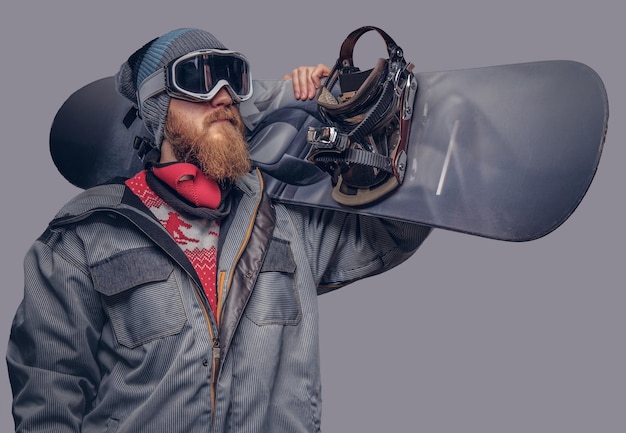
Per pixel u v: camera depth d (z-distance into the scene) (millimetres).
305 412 4172
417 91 4160
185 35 4207
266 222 4238
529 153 3900
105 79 4695
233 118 4180
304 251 4312
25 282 4180
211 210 4156
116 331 4090
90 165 4672
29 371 4141
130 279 4066
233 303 4082
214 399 4043
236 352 4074
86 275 4121
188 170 4117
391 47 4098
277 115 4445
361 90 4062
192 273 4062
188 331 4035
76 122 4676
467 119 4043
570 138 3822
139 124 4566
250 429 4047
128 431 4051
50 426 4129
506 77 3998
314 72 4398
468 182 4016
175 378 4016
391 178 4156
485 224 3967
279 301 4156
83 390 4184
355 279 4445
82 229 4160
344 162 4164
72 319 4117
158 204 4180
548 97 3891
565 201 3811
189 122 4137
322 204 4320
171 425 4020
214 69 4109
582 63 3857
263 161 4441
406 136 4125
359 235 4398
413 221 4105
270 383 4090
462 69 4094
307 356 4191
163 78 4137
